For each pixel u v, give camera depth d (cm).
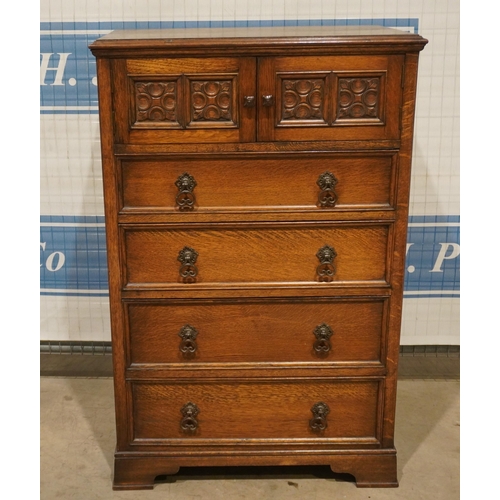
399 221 200
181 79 188
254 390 216
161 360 213
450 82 272
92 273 296
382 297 207
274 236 203
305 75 188
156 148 194
